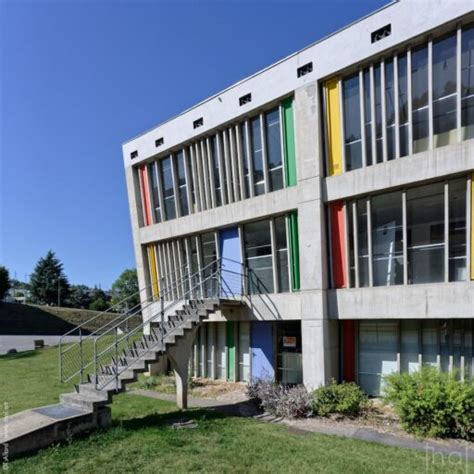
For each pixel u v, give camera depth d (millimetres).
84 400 9039
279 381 14148
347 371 12531
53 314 52031
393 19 10977
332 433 8938
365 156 11758
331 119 12492
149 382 15203
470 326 10547
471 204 10023
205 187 16266
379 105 11562
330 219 12555
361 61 11602
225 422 9664
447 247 10359
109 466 6891
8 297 66375
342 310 12047
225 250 15695
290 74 13172
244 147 14938
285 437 8508
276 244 14047
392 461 7109
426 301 10477
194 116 16297
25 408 10789
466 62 10117
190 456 7336
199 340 17109
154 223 18562
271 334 14516
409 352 11555
